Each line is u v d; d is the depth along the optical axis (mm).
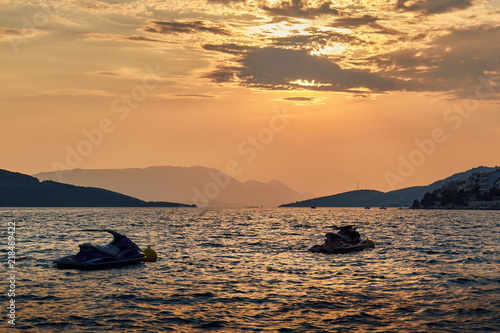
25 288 26656
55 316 20734
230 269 34094
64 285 27594
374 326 19469
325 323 19844
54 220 132875
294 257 41594
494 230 83250
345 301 23656
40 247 50625
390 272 32781
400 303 23234
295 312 21547
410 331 18797
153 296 24719
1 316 20688
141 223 117000
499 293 25516
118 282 28625
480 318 20562
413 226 99750
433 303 23250
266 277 30625
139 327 19172
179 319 20359
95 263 33500
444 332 18703
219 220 144875
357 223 118500
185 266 35469
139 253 36562
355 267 35250
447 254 43844
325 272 32750
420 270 33688
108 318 20469
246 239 63812
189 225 108000
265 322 19984
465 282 28750
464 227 94062
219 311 21688
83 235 71312
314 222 129500
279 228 96062
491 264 36875
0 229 85375
